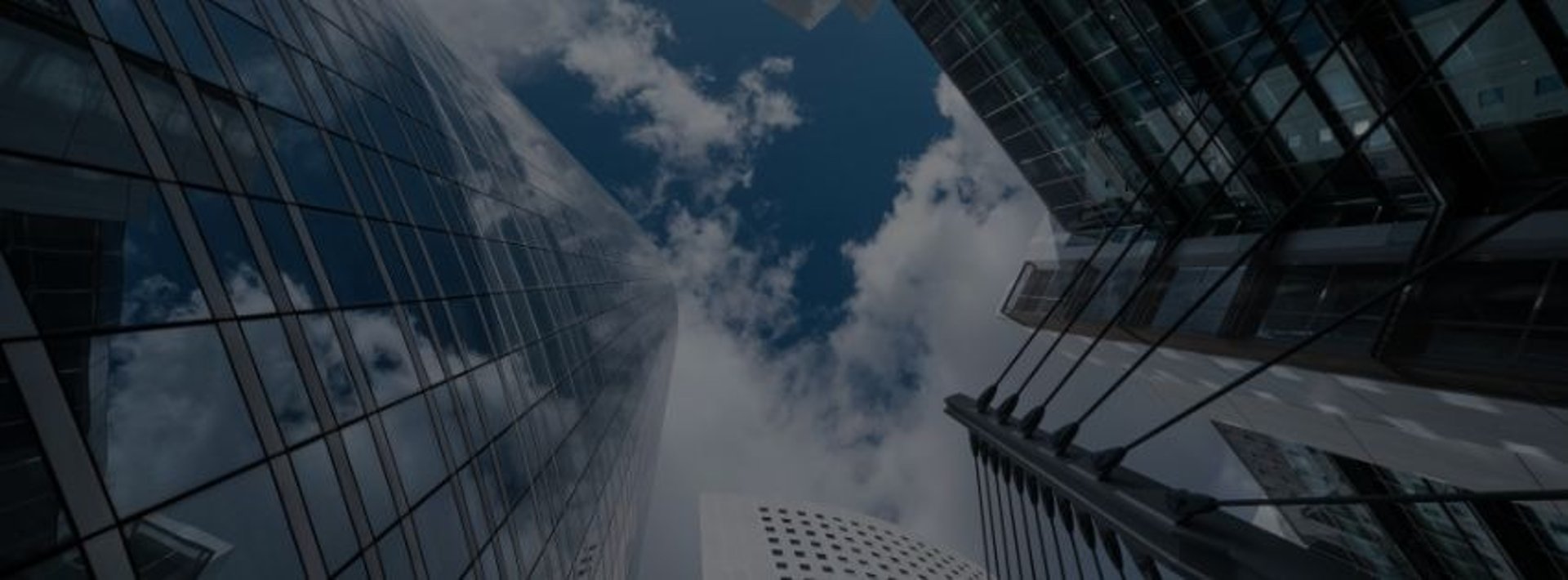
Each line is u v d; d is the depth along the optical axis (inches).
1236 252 1173.1
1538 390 685.3
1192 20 1040.8
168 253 435.2
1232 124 1085.1
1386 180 943.7
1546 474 826.2
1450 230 861.8
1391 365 823.7
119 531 348.5
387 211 759.7
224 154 522.0
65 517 327.0
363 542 528.1
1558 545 1213.1
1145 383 1581.0
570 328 1344.7
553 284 1323.8
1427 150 856.9
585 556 1167.6
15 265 342.0
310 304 558.3
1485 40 748.0
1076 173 1550.2
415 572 591.8
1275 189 1110.4
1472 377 743.7
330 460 517.7
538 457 964.6
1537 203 304.0
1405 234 906.7
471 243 981.2
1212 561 346.3
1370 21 826.8
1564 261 730.2
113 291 389.7
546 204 1562.5
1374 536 1678.2
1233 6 960.3
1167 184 1314.0
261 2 690.2
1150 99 1211.9
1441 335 808.3
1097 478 461.7
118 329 384.5
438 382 729.0
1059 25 1305.4
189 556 381.1
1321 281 1000.9
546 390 1072.8
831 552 3710.6
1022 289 1845.5
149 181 437.7
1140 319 1305.4
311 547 471.2
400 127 909.8
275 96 631.8
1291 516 1989.4
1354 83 882.8
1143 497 410.9
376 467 575.5
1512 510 1272.1
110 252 395.9
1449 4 754.8
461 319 844.6
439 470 677.3
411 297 735.7
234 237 497.7
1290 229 1111.6
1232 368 1104.8
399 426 630.5
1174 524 374.3
